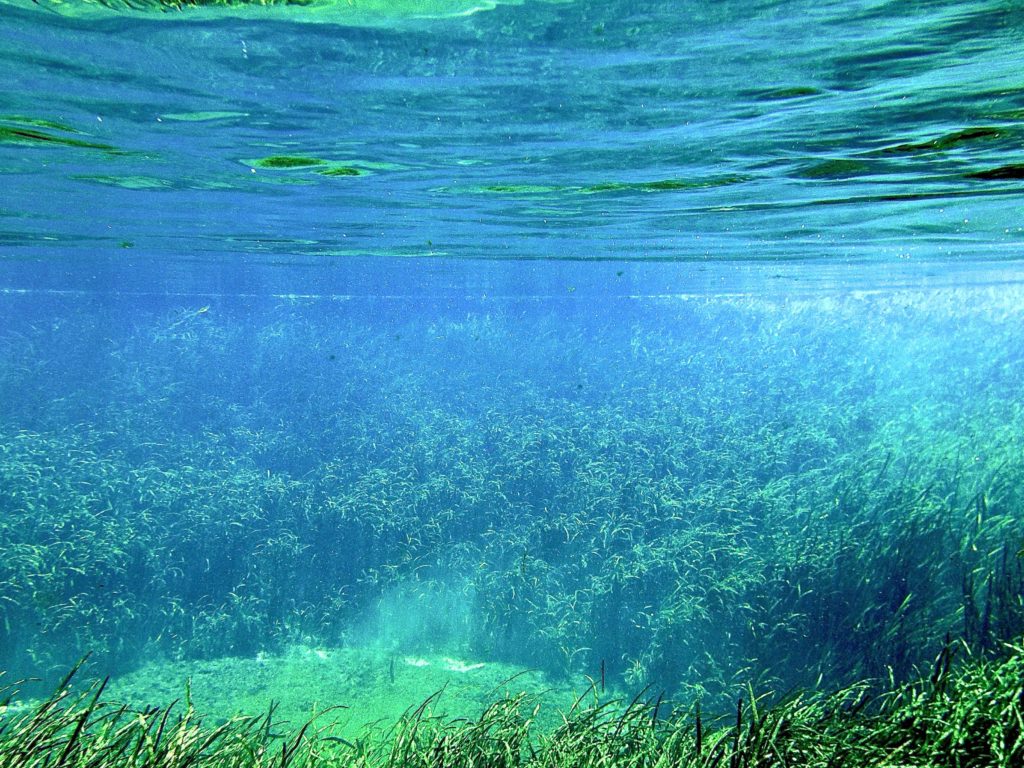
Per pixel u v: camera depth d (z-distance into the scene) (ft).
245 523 40.01
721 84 19.48
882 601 30.94
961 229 48.11
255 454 53.83
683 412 57.67
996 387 59.21
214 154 29.66
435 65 18.45
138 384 67.31
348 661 34.94
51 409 61.05
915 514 33.42
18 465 44.60
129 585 36.14
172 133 26.35
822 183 32.91
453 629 36.37
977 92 19.85
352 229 53.16
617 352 85.66
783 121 22.95
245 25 16.08
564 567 38.37
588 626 34.09
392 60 18.15
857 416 53.47
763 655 30.40
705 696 29.35
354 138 26.32
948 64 17.62
